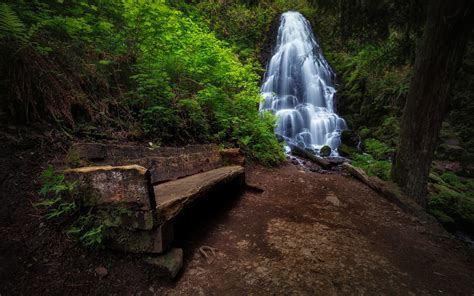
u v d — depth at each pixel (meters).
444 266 3.09
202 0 14.18
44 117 3.26
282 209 4.25
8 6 3.05
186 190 2.80
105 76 4.29
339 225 3.86
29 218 2.24
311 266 2.69
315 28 17.09
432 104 5.16
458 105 11.27
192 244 2.81
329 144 12.68
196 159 4.18
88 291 1.92
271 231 3.40
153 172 3.27
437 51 5.00
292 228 3.56
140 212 2.14
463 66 10.73
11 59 2.99
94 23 5.03
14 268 1.86
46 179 2.38
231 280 2.36
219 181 3.50
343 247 3.19
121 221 2.19
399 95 11.84
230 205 4.12
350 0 5.77
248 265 2.60
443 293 2.54
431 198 6.36
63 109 3.40
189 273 2.35
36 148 2.92
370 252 3.15
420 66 5.30
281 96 14.36
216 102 6.57
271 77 14.77
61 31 4.02
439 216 5.52
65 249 2.13
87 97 3.89
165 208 2.29
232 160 4.94
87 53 4.27
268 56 15.43
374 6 5.71
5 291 1.73
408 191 5.46
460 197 6.49
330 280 2.50
